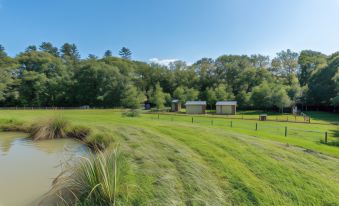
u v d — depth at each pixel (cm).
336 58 3947
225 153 607
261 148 664
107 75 5222
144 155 573
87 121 1373
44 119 1189
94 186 362
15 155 777
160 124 1252
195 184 403
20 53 5859
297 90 4150
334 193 388
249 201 359
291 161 551
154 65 6731
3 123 1302
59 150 830
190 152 613
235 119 2484
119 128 1034
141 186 386
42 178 566
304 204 354
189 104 3822
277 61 5888
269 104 4075
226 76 5825
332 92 3819
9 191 494
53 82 5281
